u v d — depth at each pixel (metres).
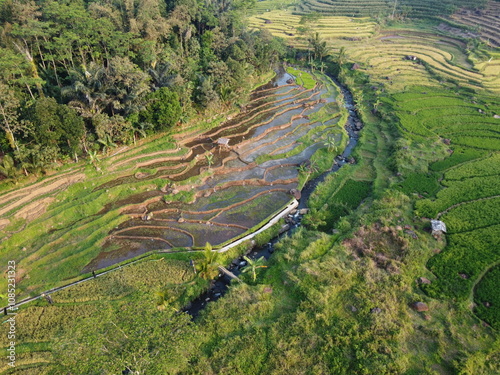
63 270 39.16
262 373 28.19
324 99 85.88
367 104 83.06
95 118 52.25
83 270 39.31
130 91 56.59
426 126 68.50
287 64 115.31
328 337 30.09
